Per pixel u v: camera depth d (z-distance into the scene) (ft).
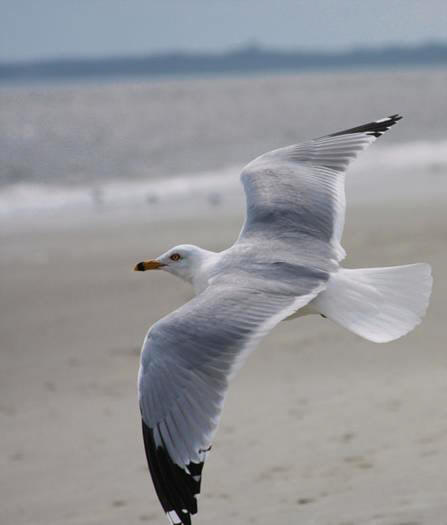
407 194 94.68
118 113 294.25
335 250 24.68
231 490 29.96
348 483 29.58
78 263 67.62
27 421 38.42
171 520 19.47
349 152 28.17
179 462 19.74
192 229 79.20
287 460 32.01
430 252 61.62
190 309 21.29
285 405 37.65
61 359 46.42
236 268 23.27
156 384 20.38
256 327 20.85
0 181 122.83
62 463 33.99
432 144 153.69
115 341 48.98
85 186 115.96
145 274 63.41
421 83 473.26
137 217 87.92
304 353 44.47
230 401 38.81
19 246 75.36
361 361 42.70
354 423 34.88
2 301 57.62
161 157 154.61
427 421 34.37
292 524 26.89
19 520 29.37
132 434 36.52
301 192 26.40
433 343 44.11
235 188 108.88
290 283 22.53
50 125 246.06
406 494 28.17
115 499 30.68
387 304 22.70
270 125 226.58
